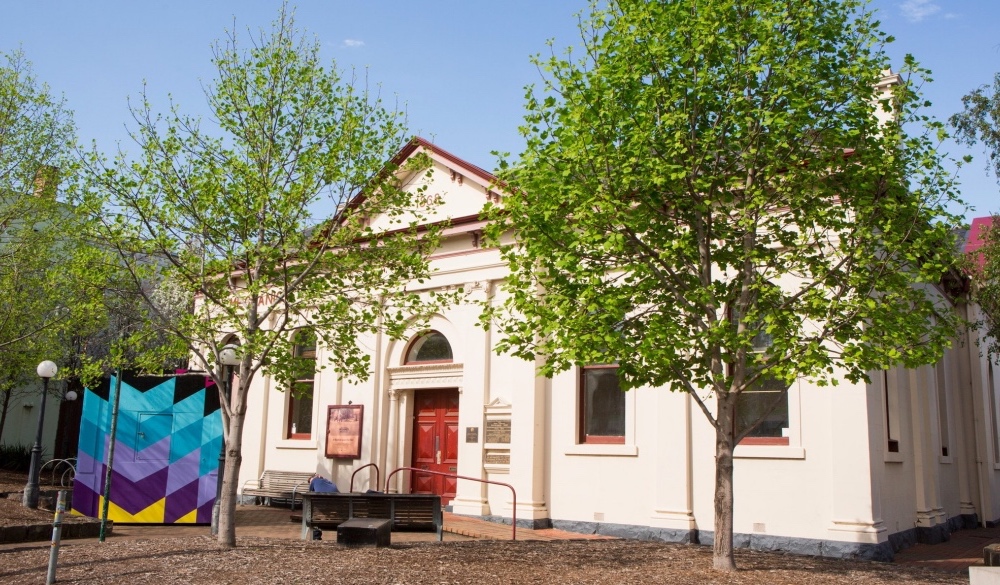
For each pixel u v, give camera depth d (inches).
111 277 458.6
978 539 665.0
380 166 456.1
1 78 688.4
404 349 761.6
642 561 425.1
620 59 400.2
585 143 385.1
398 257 474.3
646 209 410.6
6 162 684.7
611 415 652.7
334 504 484.1
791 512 550.0
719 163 416.5
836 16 403.2
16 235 692.1
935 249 389.1
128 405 590.9
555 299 397.7
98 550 423.8
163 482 583.8
